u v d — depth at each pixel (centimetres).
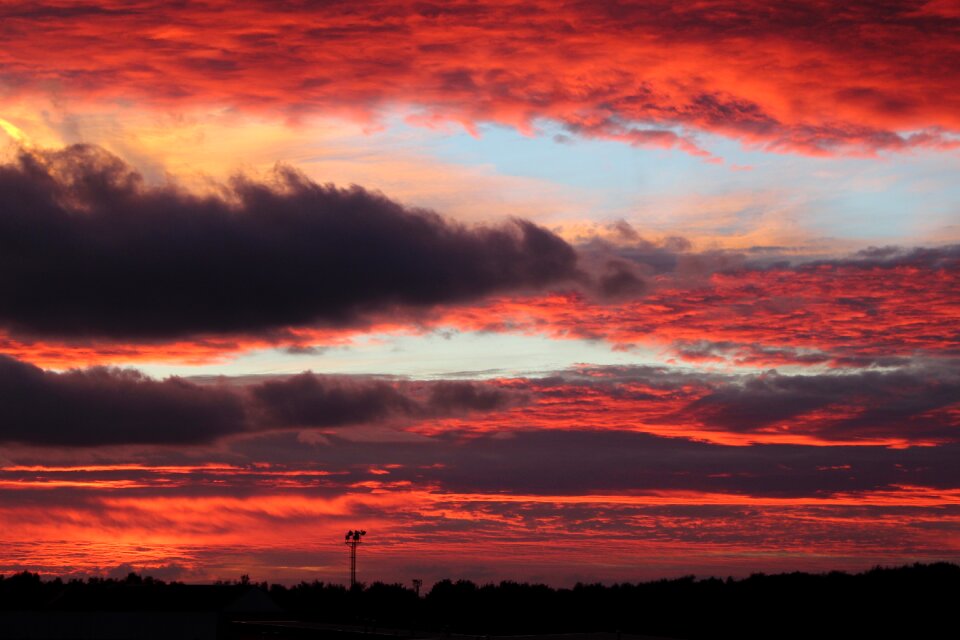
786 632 11969
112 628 8306
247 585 8938
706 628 12731
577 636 9806
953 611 11919
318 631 10250
